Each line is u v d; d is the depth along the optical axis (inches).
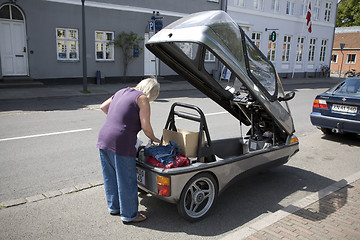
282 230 126.4
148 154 134.0
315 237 121.7
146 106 124.8
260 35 970.7
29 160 207.9
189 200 140.7
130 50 693.9
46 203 149.9
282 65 1060.5
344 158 235.9
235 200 161.8
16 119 329.7
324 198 157.8
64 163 204.2
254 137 187.9
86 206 148.3
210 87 171.9
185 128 305.6
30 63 579.2
